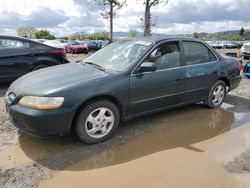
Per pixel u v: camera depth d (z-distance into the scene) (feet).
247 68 29.68
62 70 14.34
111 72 13.55
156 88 14.48
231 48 149.89
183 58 15.85
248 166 11.06
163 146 12.87
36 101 11.42
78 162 11.32
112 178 10.30
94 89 12.34
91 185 9.88
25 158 11.57
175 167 11.05
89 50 112.98
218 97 18.28
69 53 99.76
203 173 10.60
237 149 12.64
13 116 12.12
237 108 18.76
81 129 12.34
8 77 23.30
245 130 14.94
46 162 11.27
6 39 23.15
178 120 16.19
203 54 17.12
